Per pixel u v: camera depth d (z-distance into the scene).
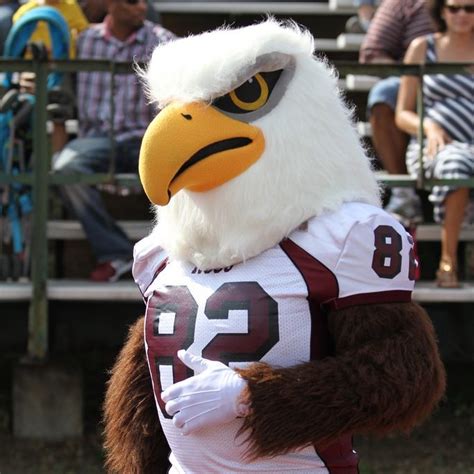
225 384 5.12
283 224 5.30
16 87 11.83
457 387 12.53
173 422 5.23
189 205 5.48
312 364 5.16
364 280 5.23
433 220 13.19
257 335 5.27
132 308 12.11
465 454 11.01
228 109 5.31
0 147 11.44
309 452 5.34
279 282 5.30
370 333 5.21
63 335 12.08
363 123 13.62
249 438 5.12
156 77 5.47
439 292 11.06
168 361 5.46
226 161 5.25
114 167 11.17
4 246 11.82
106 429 6.09
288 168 5.30
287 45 5.36
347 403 5.04
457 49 11.92
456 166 11.21
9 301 11.84
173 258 5.68
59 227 12.12
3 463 10.72
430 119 11.73
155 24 13.71
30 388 11.38
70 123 13.07
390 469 10.61
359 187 5.47
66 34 11.79
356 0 14.73
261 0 16.03
